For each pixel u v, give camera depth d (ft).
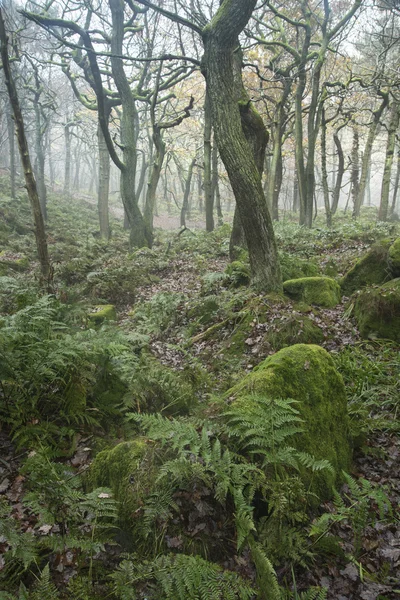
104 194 70.38
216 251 45.50
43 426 11.60
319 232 46.52
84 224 80.48
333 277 30.53
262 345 19.71
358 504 8.75
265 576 7.51
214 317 24.70
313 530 8.41
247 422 9.85
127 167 53.62
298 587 8.18
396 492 10.75
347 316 22.45
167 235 76.18
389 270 25.45
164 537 8.52
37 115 72.54
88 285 31.91
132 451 9.79
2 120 88.94
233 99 23.15
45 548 8.39
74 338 13.99
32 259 46.19
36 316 13.48
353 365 16.53
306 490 9.93
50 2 56.29
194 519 8.89
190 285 33.35
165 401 13.46
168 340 23.86
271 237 24.56
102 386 13.46
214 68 22.74
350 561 8.75
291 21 50.16
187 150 94.99
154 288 34.68
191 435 9.49
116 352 13.33
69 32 54.08
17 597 7.08
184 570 7.23
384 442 12.87
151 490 8.91
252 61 66.85
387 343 19.33
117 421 12.80
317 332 20.42
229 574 7.54
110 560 8.30
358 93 66.39
